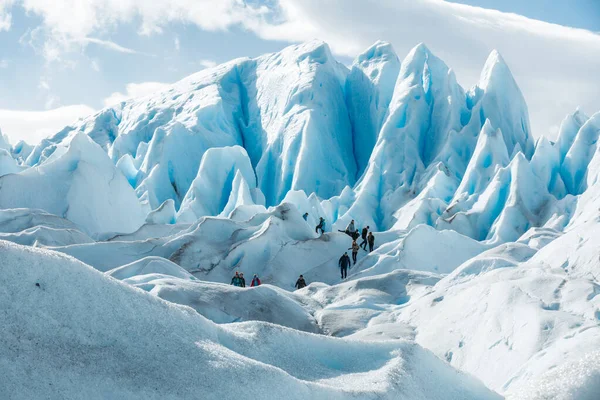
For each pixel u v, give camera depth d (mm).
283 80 73312
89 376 4012
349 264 26828
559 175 46219
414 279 17078
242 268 26047
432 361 5918
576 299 9922
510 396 5906
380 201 52812
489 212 41000
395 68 70938
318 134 64125
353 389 4988
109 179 36250
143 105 84062
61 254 4695
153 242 25969
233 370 4523
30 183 33500
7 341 3918
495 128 58062
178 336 4777
